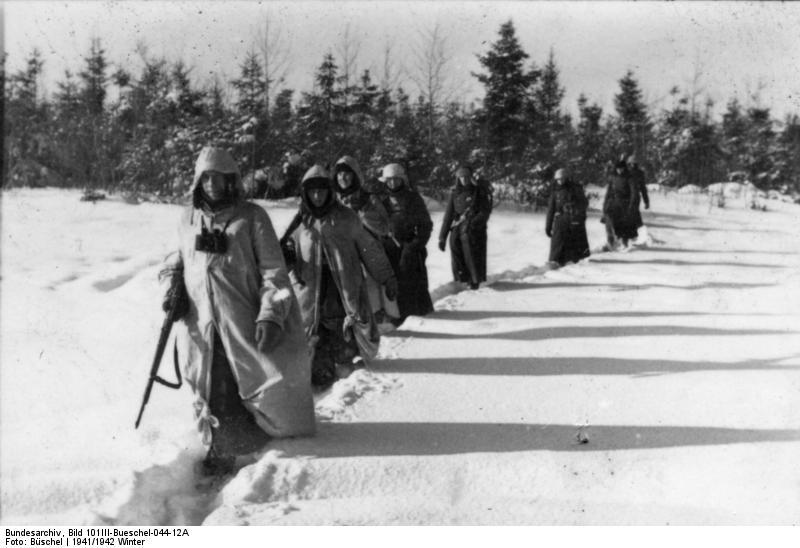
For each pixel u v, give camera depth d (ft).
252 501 13.85
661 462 15.34
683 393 19.79
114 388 22.30
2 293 34.91
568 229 46.11
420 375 21.72
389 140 78.89
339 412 18.43
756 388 19.98
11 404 20.93
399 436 16.78
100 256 45.16
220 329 15.83
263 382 15.92
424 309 30.22
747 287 36.91
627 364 22.80
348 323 21.81
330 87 77.46
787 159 146.10
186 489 15.01
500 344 25.57
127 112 79.05
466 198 37.32
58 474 15.53
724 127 149.18
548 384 20.84
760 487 13.88
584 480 14.64
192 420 19.07
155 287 35.53
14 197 68.03
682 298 34.27
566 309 31.78
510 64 92.94
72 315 31.07
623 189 55.67
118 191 73.82
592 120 135.13
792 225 75.72
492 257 52.75
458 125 93.20
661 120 135.85
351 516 12.96
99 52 74.84
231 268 15.92
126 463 16.14
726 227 73.72
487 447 16.20
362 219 26.61
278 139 74.95
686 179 135.64
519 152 93.76
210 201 16.14
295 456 15.49
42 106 80.64
